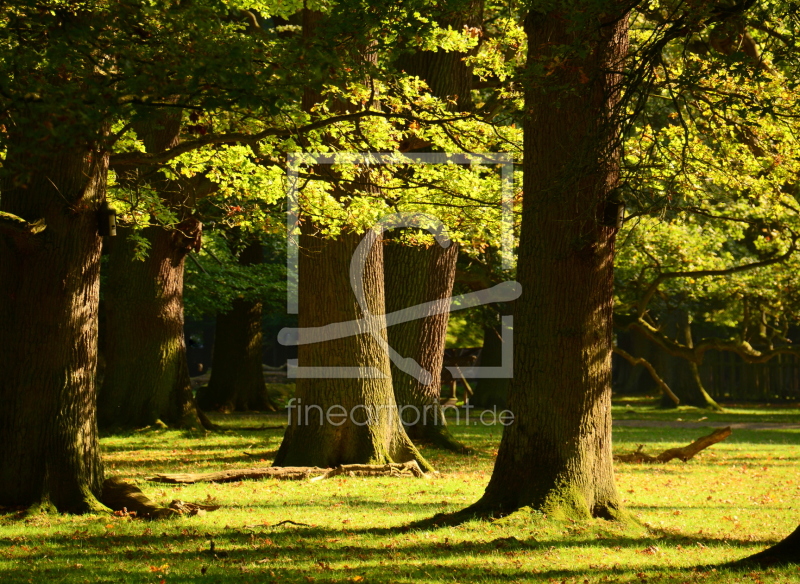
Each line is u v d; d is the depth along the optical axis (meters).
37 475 11.12
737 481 16.31
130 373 24.12
